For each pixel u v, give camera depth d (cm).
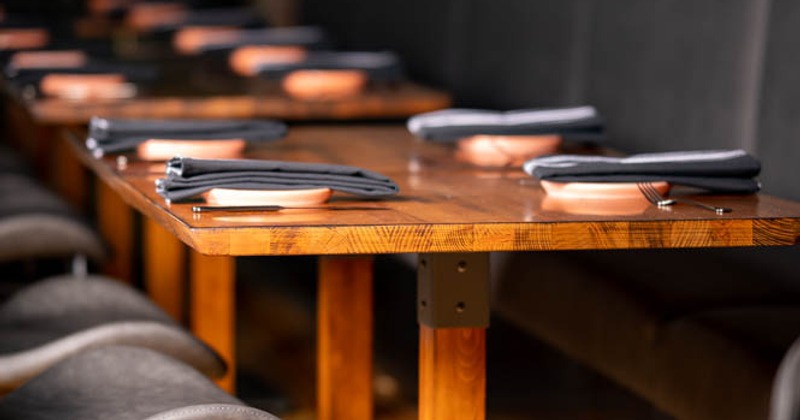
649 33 400
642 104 405
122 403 231
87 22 721
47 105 404
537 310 336
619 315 302
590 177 249
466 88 552
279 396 419
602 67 431
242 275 603
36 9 841
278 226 214
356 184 242
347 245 217
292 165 241
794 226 231
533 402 411
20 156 566
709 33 369
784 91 335
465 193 258
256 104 423
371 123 566
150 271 442
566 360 441
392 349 474
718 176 257
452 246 220
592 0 435
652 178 251
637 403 403
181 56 587
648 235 226
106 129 301
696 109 376
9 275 476
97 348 253
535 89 484
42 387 240
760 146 346
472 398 238
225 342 380
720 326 278
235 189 236
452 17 562
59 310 308
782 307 297
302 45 539
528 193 259
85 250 381
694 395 271
